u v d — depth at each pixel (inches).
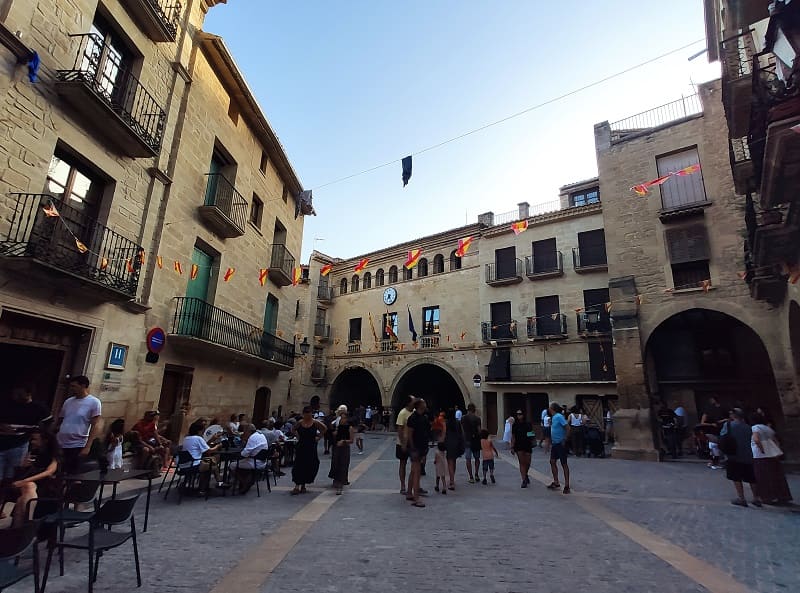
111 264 343.9
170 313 427.2
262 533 209.2
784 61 272.5
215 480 349.4
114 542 144.5
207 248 503.8
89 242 329.4
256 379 637.3
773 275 438.0
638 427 564.1
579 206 860.0
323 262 1309.1
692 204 596.7
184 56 457.4
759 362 621.6
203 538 200.2
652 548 189.5
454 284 1031.6
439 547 189.0
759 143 297.4
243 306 583.2
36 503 174.2
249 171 604.1
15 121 266.8
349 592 141.5
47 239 273.6
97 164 333.4
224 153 545.6
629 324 607.2
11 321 273.4
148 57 398.3
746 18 375.6
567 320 844.6
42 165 285.3
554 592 144.0
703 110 619.8
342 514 248.5
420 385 1158.3
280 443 393.4
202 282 500.7
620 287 628.4
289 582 148.9
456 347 983.6
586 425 600.1
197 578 152.3
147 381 392.2
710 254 576.4
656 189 633.6
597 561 173.2
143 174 394.0
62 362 311.9
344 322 1253.1
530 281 904.9
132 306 371.9
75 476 185.9
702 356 658.8
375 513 252.1
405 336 1096.2
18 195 266.7
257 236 629.9
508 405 886.4
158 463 358.6
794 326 456.4
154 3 378.9
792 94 247.4
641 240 629.9
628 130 695.1
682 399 659.4
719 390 641.0
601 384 765.9
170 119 431.2
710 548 191.6
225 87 538.3
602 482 375.6
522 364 870.4
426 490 328.2
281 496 304.8
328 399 1202.0
